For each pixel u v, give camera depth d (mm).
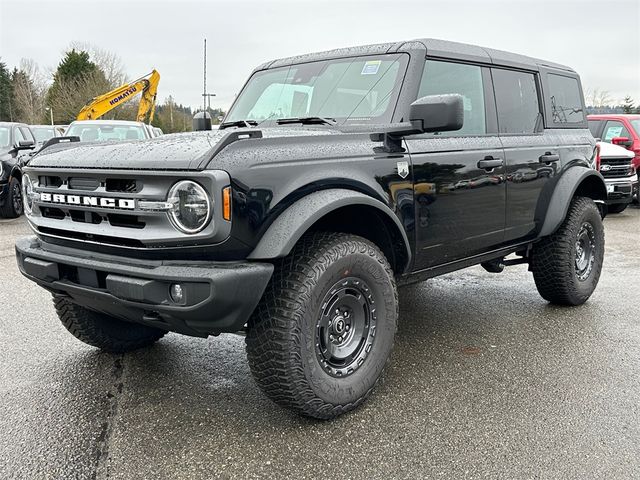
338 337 3023
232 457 2652
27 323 4586
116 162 2756
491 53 4246
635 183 11398
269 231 2660
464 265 4027
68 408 3139
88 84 52094
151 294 2572
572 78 5172
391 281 3182
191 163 2525
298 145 2848
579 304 5035
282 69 4227
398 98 3453
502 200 4062
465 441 2766
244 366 3732
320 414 2918
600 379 3465
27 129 12250
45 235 3084
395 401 3191
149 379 3525
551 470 2520
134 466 2584
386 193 3184
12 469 2553
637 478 2457
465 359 3797
